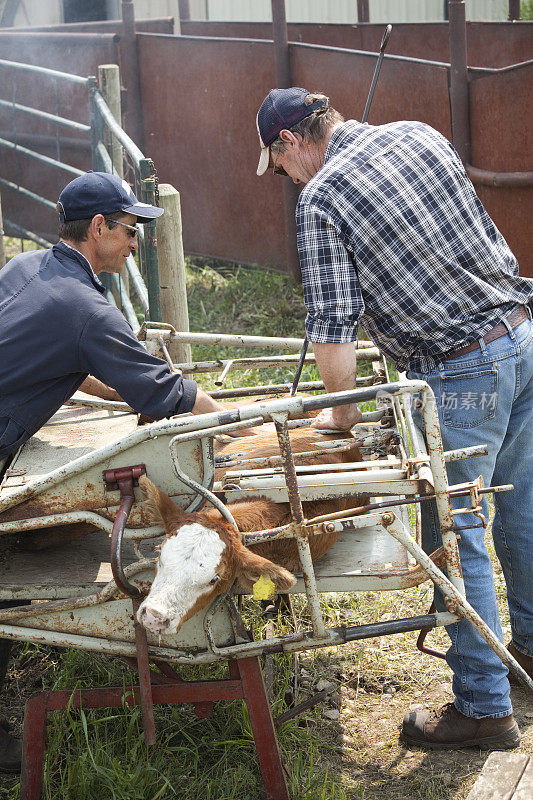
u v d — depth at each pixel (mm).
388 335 2881
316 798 2783
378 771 3025
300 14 11977
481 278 2836
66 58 8320
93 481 2559
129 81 8336
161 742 3062
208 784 2861
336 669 3533
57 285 2742
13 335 2709
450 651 3041
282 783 2707
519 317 2883
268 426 3580
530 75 6039
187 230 8531
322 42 8805
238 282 7758
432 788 2926
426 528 2951
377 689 3430
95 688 2689
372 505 2523
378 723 3256
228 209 8148
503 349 2812
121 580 2436
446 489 2510
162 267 4633
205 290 7730
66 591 2643
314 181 2758
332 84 7188
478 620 2572
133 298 7484
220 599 2549
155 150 8492
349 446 2982
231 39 7539
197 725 3205
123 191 2895
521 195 6367
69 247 2854
